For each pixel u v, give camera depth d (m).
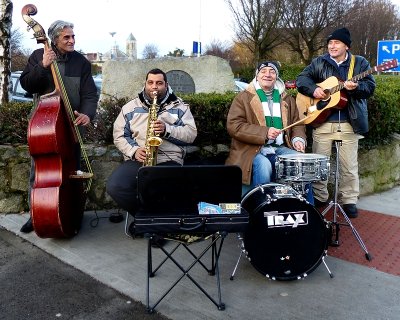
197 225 2.69
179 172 2.74
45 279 3.25
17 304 2.92
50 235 3.64
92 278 3.26
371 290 3.11
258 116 3.89
